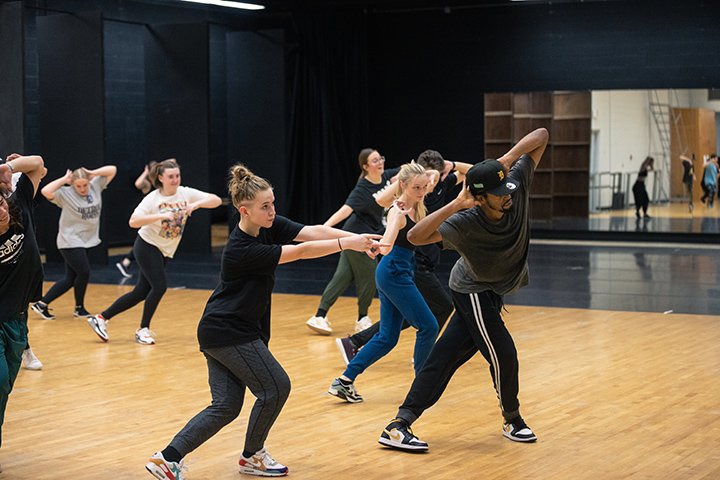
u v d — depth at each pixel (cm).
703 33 1645
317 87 1831
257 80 1677
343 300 1053
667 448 487
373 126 1877
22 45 1312
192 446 424
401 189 571
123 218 1695
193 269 1357
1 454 488
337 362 722
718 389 620
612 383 638
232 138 1702
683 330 840
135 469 461
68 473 455
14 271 435
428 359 492
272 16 1872
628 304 990
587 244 1684
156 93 1609
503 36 1772
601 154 1741
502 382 487
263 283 424
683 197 1695
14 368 449
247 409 577
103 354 762
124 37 1673
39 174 453
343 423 544
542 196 1784
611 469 452
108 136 1652
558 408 572
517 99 1778
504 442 501
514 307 974
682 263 1365
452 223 451
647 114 1700
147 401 604
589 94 1731
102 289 1156
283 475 446
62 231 936
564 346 769
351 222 797
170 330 873
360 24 1841
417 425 537
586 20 1716
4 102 1327
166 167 791
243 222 423
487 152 1805
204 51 1574
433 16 1814
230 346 423
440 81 1823
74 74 1445
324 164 1841
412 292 569
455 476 443
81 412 576
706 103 1659
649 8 1672
